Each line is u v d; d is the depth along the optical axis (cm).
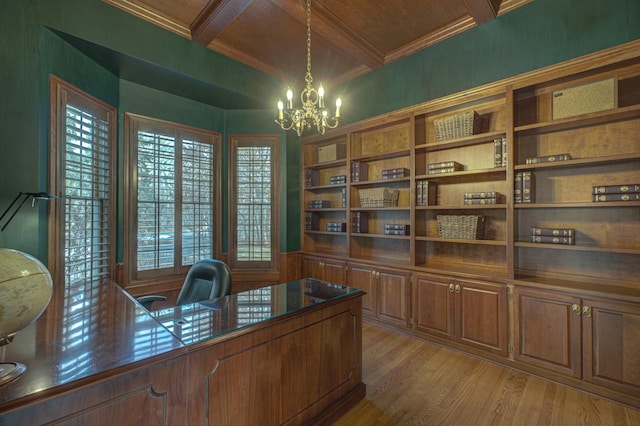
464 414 200
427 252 343
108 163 315
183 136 389
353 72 387
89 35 262
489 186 299
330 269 407
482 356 271
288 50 356
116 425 102
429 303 306
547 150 263
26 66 228
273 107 425
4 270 88
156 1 285
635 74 227
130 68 310
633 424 188
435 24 304
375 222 394
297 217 455
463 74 297
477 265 308
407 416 198
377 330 337
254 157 439
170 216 376
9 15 222
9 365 99
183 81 340
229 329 142
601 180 239
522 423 191
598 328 214
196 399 129
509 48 269
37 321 144
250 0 264
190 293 237
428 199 319
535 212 270
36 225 231
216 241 421
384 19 296
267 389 157
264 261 437
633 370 201
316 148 461
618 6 219
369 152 395
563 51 242
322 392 188
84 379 93
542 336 238
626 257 231
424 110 320
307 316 179
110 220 318
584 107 232
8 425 82
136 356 108
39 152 233
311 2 271
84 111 282
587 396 216
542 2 252
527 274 273
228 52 356
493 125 296
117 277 331
